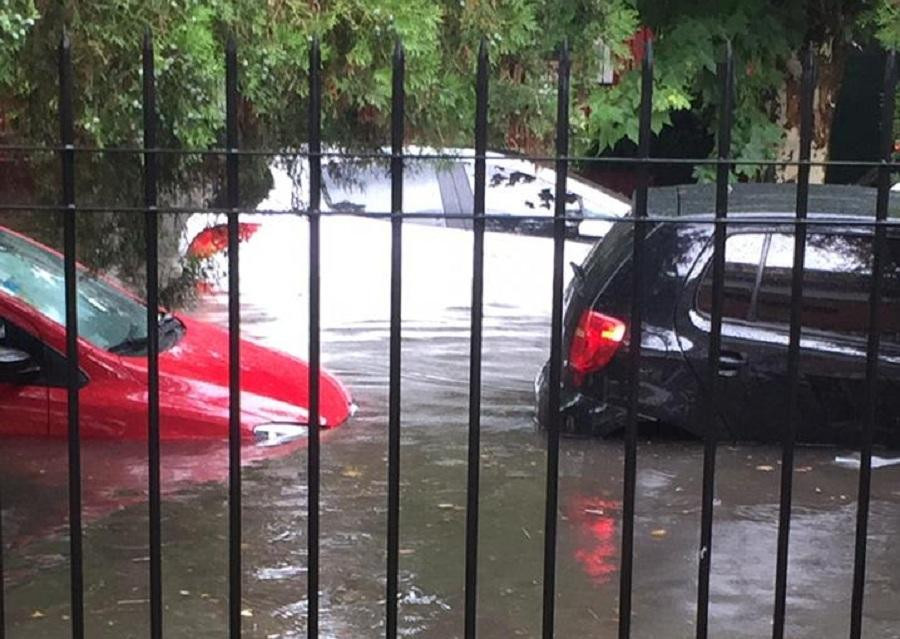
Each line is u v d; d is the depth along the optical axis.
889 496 5.34
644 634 4.12
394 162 3.45
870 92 10.59
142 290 7.28
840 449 5.84
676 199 6.34
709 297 5.90
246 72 5.03
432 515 5.12
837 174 8.69
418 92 5.50
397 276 3.52
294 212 3.46
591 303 6.02
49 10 4.50
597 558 4.71
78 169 5.95
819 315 5.87
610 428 5.95
